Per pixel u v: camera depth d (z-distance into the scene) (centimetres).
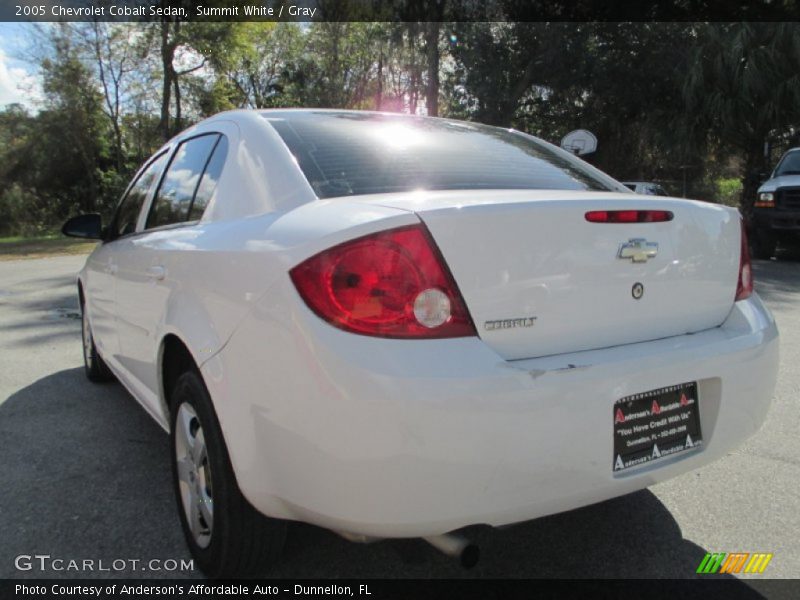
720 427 221
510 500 178
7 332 666
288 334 179
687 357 210
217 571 222
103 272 374
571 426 183
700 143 1881
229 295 205
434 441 167
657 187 1977
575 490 188
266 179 237
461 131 312
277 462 186
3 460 334
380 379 166
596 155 2517
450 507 172
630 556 246
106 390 457
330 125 274
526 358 188
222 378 202
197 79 3259
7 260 1609
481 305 181
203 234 245
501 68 2359
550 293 192
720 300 235
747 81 1659
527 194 215
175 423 248
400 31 2352
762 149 1819
